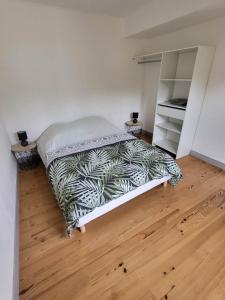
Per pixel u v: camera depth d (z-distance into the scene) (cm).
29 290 115
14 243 134
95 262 131
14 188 191
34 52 228
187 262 131
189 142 273
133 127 357
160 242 146
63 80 262
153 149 210
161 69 261
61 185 155
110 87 309
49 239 149
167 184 213
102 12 248
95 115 311
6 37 208
